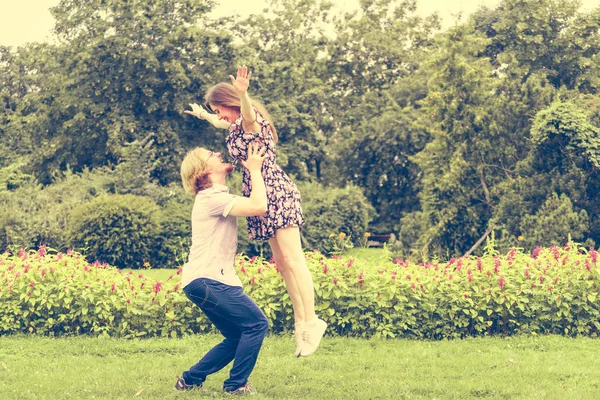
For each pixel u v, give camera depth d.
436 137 25.78
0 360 7.45
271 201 5.67
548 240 20.78
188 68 32.22
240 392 5.73
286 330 8.78
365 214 27.02
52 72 34.84
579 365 7.16
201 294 5.54
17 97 41.84
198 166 5.68
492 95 25.88
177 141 31.58
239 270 9.14
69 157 32.66
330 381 6.43
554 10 29.48
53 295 8.92
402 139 34.97
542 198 22.25
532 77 26.12
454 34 25.84
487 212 24.78
